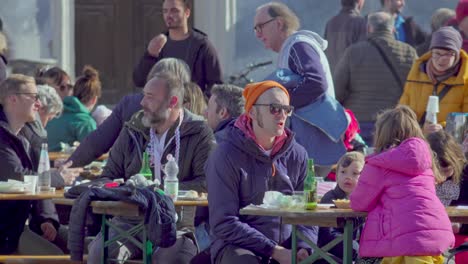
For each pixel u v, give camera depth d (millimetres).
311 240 11688
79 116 19172
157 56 19031
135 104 15047
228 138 12414
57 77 20141
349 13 22703
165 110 13547
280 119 12281
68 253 15047
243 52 25641
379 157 11578
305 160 12656
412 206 11461
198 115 14812
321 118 15820
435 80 17609
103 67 26812
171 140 13664
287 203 11734
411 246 11312
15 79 14805
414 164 11539
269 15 16406
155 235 12336
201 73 19234
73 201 12914
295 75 15820
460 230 13383
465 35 20219
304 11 25141
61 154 18250
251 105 12344
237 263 11883
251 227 12219
